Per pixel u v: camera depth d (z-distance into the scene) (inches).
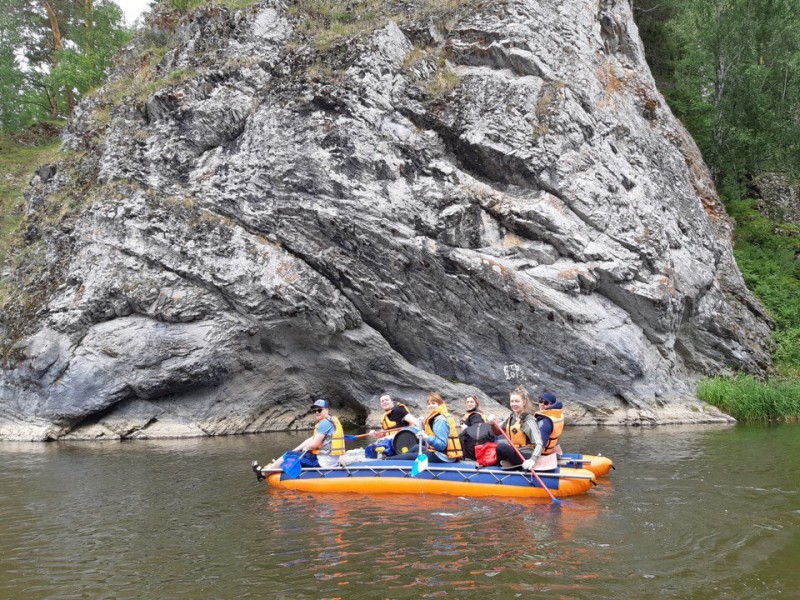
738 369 641.6
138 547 229.8
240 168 585.3
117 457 431.5
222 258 559.2
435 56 635.5
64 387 542.3
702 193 788.0
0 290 627.5
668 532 236.4
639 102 708.0
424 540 228.7
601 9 741.3
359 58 595.5
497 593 179.9
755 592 180.2
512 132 581.6
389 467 315.9
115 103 672.4
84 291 564.1
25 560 218.7
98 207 589.3
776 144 942.4
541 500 289.6
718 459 377.7
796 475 331.3
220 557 215.9
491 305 562.3
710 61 940.0
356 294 570.6
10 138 1062.4
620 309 577.3
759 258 861.8
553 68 623.5
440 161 582.6
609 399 563.2
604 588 183.2
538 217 562.9
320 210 563.8
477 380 582.2
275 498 301.7
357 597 178.4
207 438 530.9
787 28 916.0
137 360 544.1
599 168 594.9
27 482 350.9
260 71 622.5
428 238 565.6
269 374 581.6
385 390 591.2
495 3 643.5
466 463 314.7
